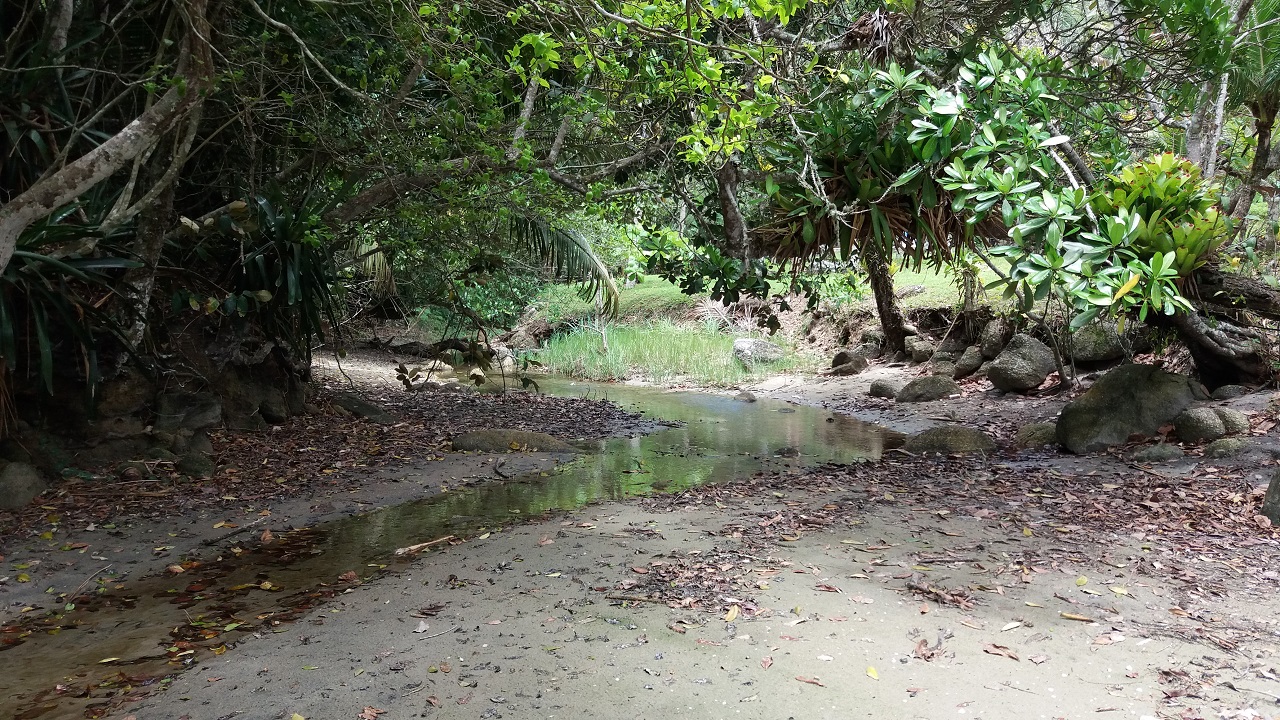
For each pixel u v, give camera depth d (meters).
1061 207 4.04
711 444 9.23
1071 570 4.32
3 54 6.25
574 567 4.57
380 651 3.56
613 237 14.55
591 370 16.88
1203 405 7.72
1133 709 2.95
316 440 8.36
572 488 6.93
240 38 6.66
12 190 6.45
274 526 5.74
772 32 6.45
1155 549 4.63
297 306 7.93
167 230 7.59
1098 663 3.29
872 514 5.58
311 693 3.19
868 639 3.55
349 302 16.31
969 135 4.53
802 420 11.15
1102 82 7.44
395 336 20.08
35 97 6.28
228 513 5.98
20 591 4.51
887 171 4.82
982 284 13.14
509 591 4.23
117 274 6.99
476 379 10.70
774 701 3.06
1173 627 3.59
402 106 7.65
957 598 3.97
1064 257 4.03
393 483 6.96
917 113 4.78
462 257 9.74
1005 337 12.74
